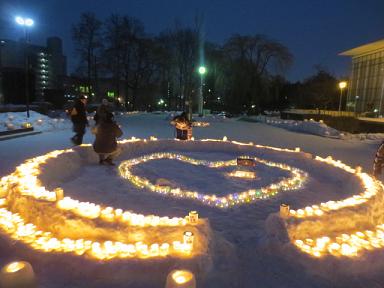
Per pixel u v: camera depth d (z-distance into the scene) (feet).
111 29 152.15
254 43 146.61
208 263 11.25
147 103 182.29
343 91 163.73
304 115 107.86
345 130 76.89
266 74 151.64
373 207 16.06
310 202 19.83
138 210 17.28
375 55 128.16
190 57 156.04
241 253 12.60
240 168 28.09
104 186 21.68
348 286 10.87
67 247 12.20
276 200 19.79
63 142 44.39
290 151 33.09
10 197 16.67
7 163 29.09
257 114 158.20
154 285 10.23
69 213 13.52
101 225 12.88
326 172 26.84
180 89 164.76
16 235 13.21
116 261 11.06
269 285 10.68
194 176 25.22
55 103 127.13
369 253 12.42
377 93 126.21
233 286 10.53
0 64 110.93
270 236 13.03
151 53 160.04
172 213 16.99
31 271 9.26
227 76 152.97
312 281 10.95
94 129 28.32
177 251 11.75
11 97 110.32
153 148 36.45
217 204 18.51
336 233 14.20
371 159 39.63
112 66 153.79
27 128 52.26
